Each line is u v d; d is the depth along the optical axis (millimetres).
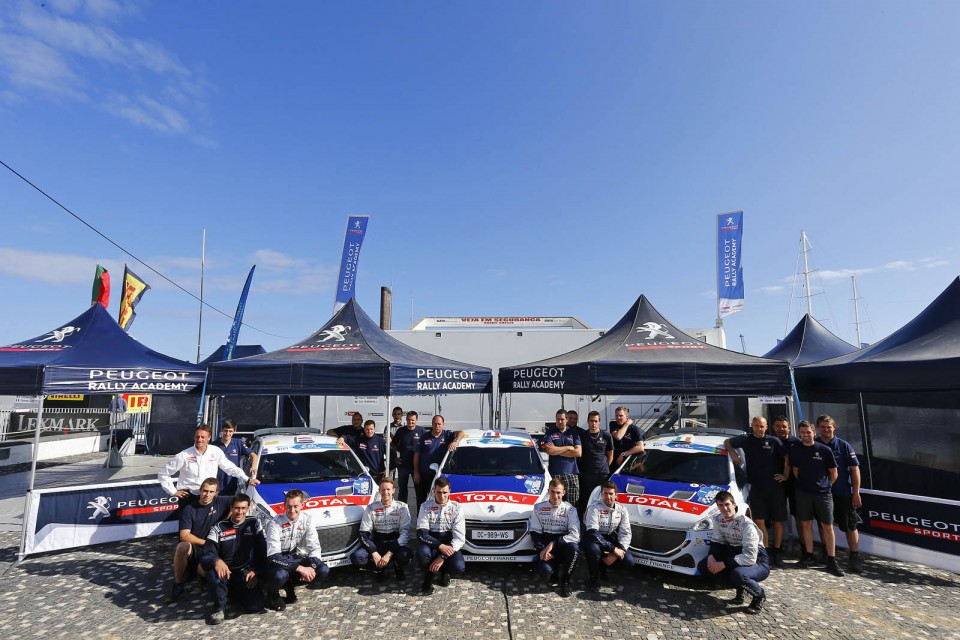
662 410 14141
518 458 7836
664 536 6020
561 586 5809
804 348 12070
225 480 7293
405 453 8734
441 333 14672
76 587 6023
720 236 17703
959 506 6340
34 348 8367
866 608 5465
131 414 18594
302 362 8242
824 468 6691
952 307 8102
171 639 4801
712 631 4938
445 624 5074
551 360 9711
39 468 14969
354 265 19781
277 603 5375
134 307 19109
